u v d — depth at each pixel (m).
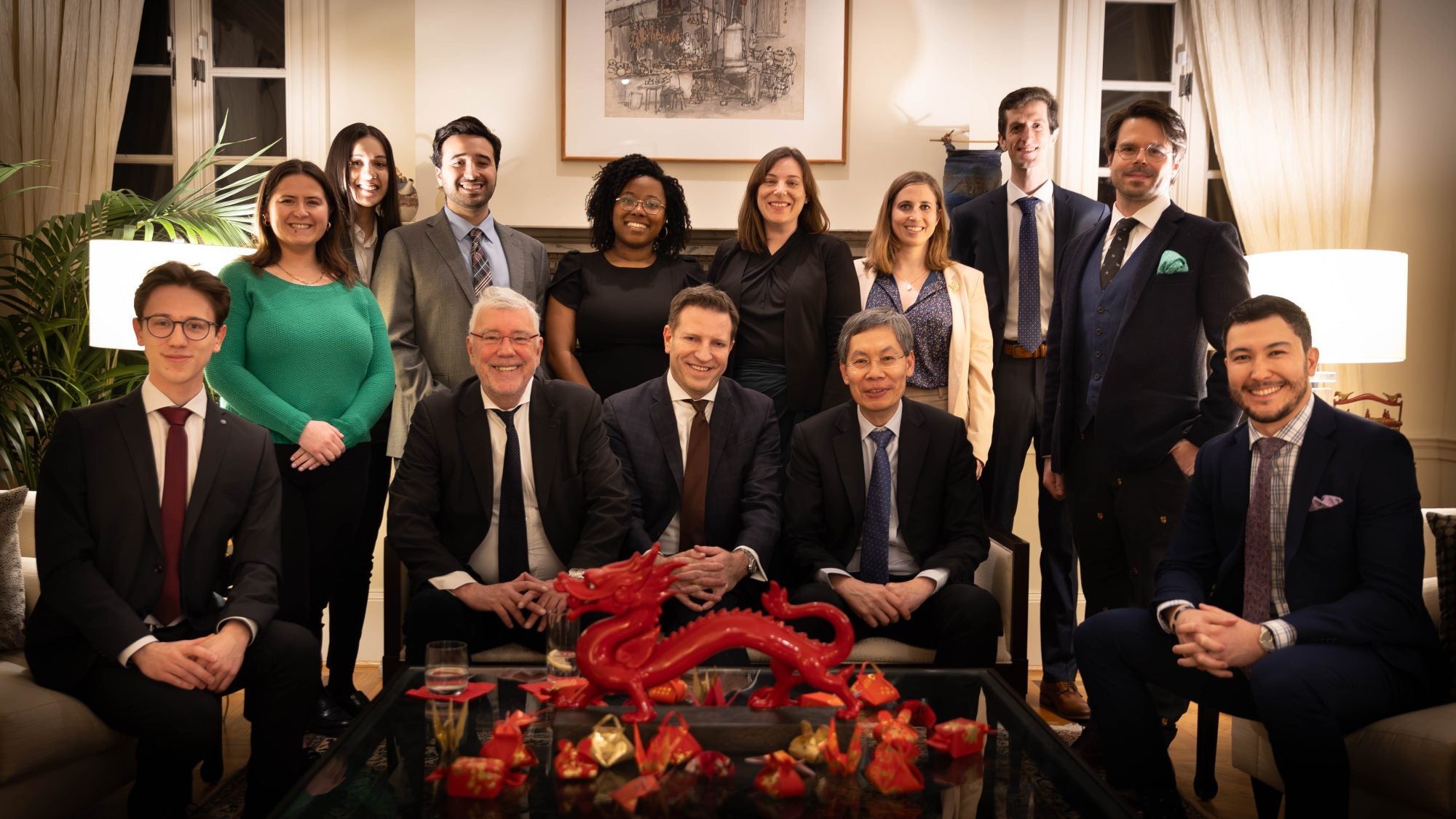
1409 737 1.94
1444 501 4.03
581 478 2.68
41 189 3.84
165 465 2.26
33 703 1.97
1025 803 1.62
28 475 3.35
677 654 1.78
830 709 1.79
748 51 3.88
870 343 2.64
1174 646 2.22
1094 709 2.34
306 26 3.94
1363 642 2.06
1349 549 2.15
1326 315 3.11
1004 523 3.42
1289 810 2.03
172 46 3.97
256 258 2.80
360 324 2.87
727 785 1.66
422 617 2.45
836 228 3.93
